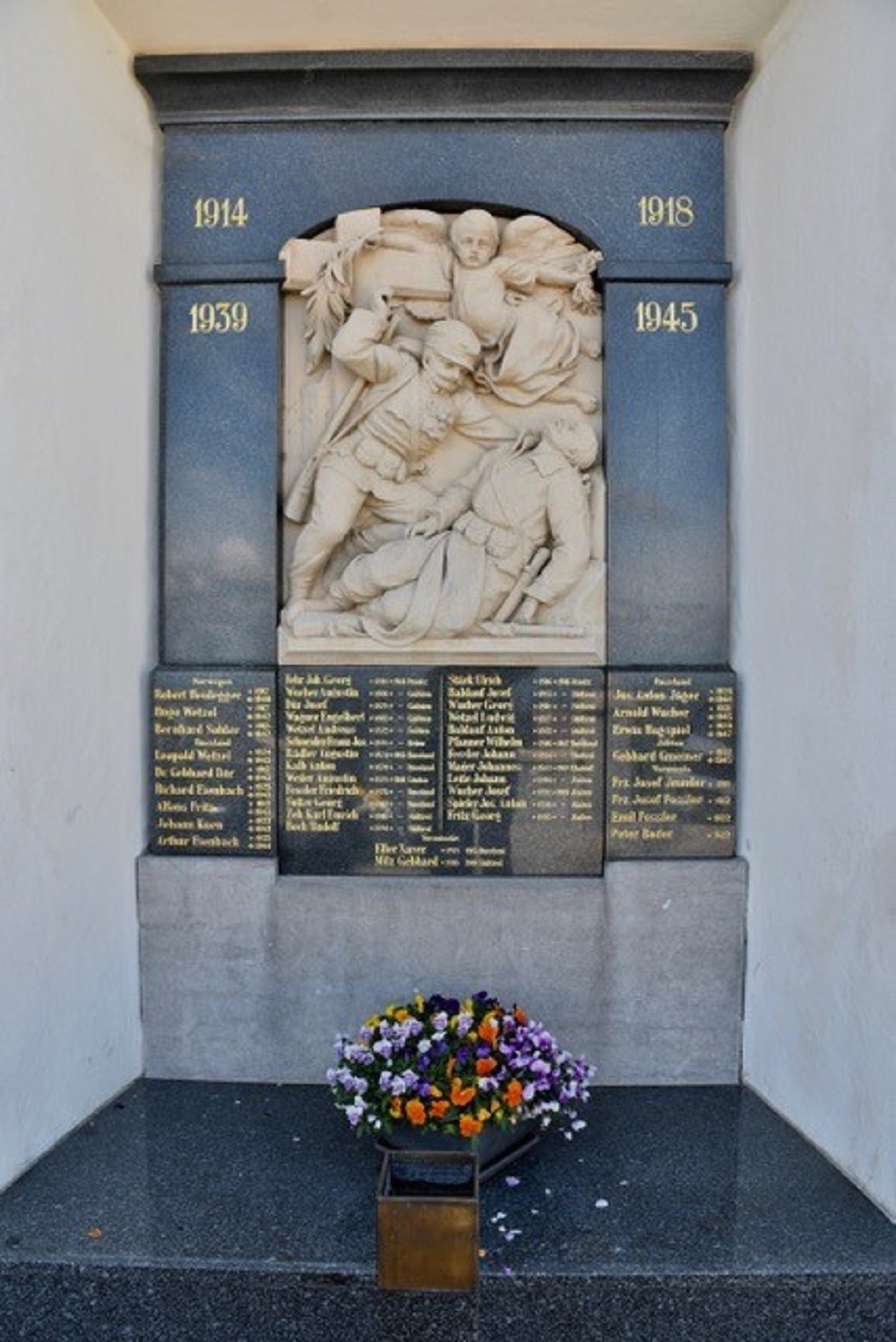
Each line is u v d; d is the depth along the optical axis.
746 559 3.50
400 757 3.56
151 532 3.60
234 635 3.57
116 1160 3.06
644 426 3.55
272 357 3.55
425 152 3.55
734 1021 3.54
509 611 3.56
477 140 3.55
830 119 2.97
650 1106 3.39
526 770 3.55
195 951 3.54
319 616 3.54
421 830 3.56
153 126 3.58
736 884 3.51
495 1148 2.98
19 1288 2.62
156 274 3.54
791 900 3.24
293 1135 3.21
